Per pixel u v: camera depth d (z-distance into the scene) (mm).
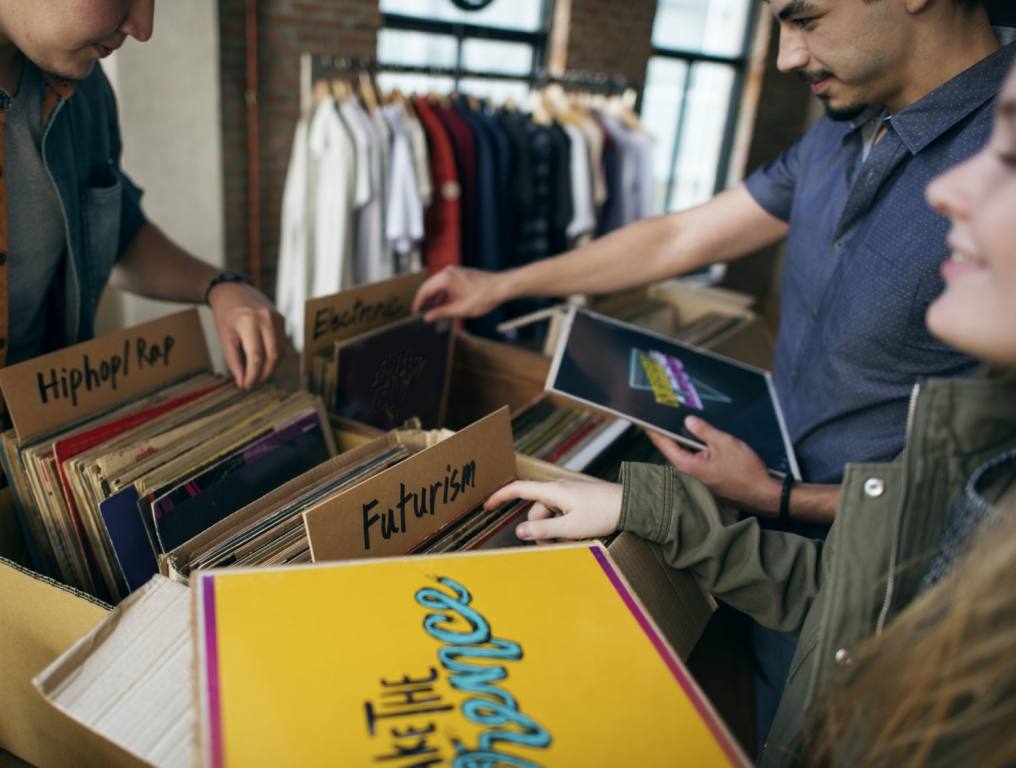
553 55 4004
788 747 703
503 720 511
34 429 939
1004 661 464
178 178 2719
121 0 835
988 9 980
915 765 506
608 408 1078
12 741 833
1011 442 566
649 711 540
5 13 823
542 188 3232
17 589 730
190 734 521
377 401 1286
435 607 583
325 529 680
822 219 1140
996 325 454
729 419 1152
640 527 796
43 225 1039
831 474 1104
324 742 473
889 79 937
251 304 1188
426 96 3037
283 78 3078
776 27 4902
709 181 5297
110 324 2635
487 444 866
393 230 2797
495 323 3133
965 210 473
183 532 858
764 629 1231
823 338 1112
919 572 606
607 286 1411
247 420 1035
